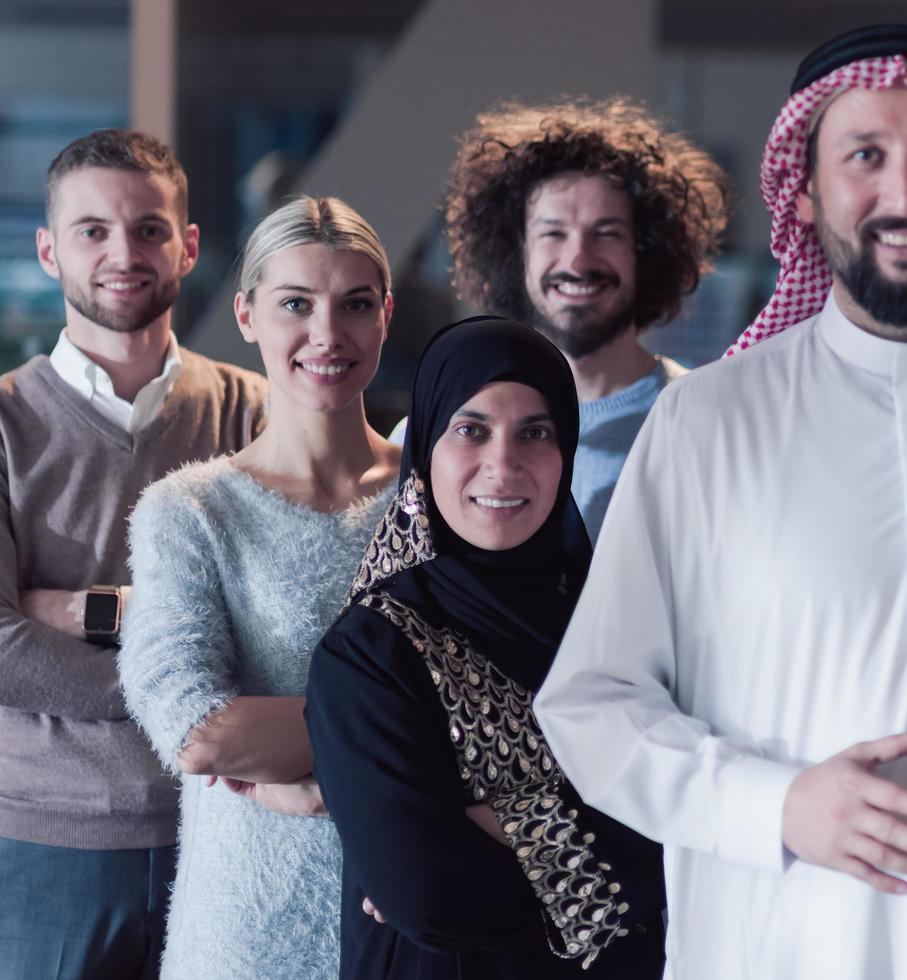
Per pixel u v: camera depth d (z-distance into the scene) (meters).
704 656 1.54
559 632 1.76
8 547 2.43
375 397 5.52
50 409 2.51
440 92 5.48
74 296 2.54
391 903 1.59
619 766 1.48
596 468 2.46
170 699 1.92
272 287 2.09
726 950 1.51
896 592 1.42
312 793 1.94
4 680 2.27
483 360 1.74
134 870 2.38
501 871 1.60
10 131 11.80
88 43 11.69
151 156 2.58
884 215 1.40
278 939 1.96
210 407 2.61
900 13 8.38
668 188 2.66
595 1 5.43
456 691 1.66
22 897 2.36
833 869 1.34
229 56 7.16
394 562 1.78
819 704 1.44
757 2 8.34
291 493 2.10
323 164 5.52
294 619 2.01
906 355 1.49
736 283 8.38
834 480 1.48
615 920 1.62
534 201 2.58
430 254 6.05
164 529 2.03
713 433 1.54
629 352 2.57
